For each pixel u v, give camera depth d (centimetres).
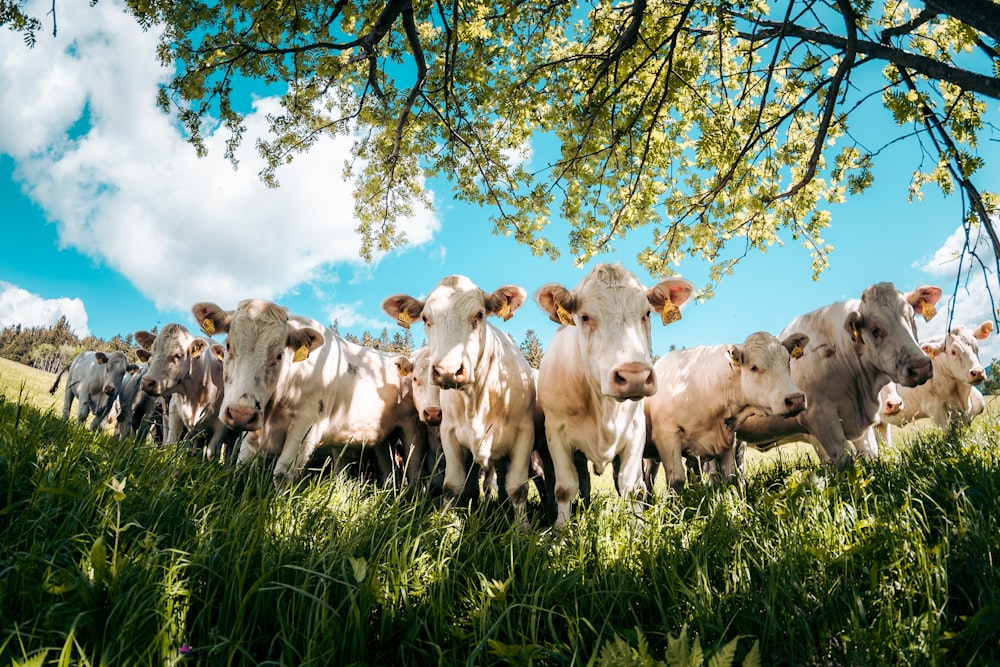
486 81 778
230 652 192
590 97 584
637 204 778
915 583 256
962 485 346
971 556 264
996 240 451
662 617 241
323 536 310
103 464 351
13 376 2350
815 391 657
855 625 223
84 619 190
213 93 699
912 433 786
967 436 582
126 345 10481
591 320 463
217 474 436
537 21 764
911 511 322
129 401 1106
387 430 689
